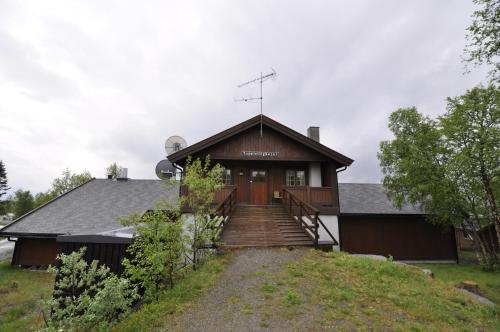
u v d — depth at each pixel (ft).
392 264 25.96
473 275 37.78
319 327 14.33
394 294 19.29
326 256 27.45
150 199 58.85
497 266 41.83
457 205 43.60
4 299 29.68
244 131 46.70
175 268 23.31
